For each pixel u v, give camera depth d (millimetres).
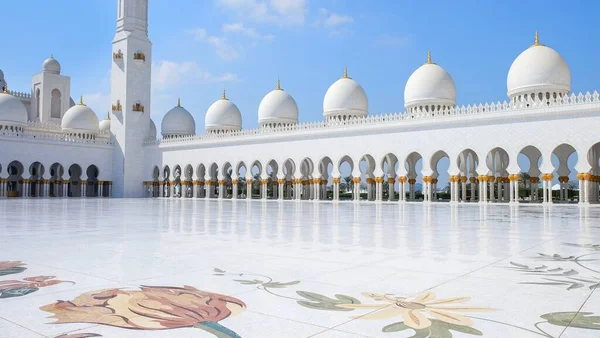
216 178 59719
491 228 13312
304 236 10867
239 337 3514
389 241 9781
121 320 3926
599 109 31703
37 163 59594
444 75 44719
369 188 46188
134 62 59281
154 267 6465
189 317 4020
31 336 3514
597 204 33375
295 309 4285
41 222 15453
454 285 5312
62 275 5863
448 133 38469
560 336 3527
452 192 38219
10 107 56438
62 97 67000
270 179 60594
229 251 8156
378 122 42125
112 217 18422
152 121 69750
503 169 44750
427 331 3650
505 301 4570
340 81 52562
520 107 35062
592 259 7219
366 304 4465
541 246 8898
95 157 58625
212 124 61688
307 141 46781
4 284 5309
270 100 56844
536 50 40062
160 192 58906
